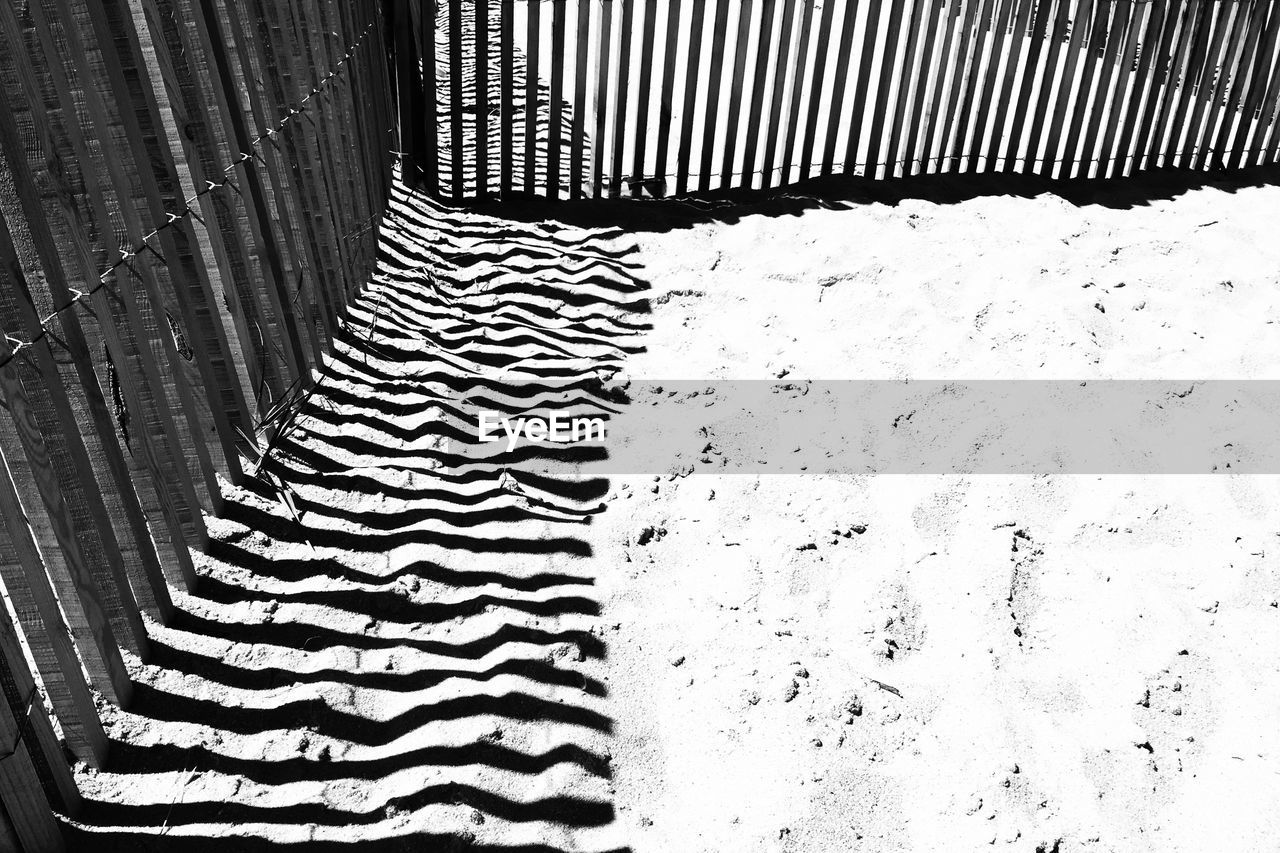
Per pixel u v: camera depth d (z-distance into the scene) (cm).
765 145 722
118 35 281
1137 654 335
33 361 229
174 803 250
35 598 227
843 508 395
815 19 991
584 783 276
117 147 274
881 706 311
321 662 297
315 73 452
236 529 337
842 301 555
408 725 284
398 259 579
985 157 757
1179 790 291
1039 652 336
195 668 285
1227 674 330
